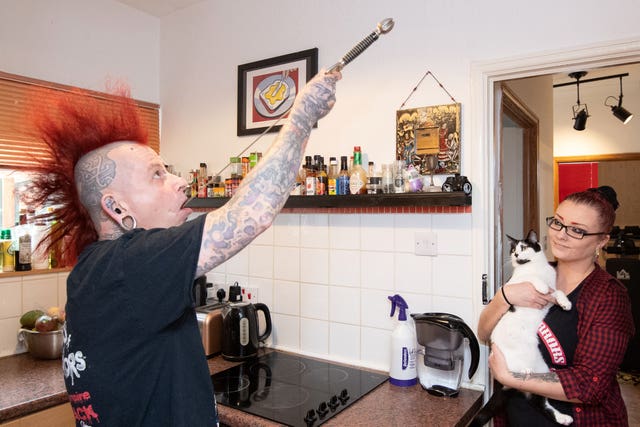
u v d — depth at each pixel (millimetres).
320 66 1997
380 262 1805
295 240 2029
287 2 2100
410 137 1732
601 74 3789
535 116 2631
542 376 1190
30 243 2027
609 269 3625
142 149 819
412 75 1752
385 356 1787
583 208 1241
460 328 1494
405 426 1295
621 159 4309
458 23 1658
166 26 2570
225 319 1912
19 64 2014
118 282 660
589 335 1179
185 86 2490
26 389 1590
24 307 1997
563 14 1477
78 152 801
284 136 705
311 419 1332
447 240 1666
